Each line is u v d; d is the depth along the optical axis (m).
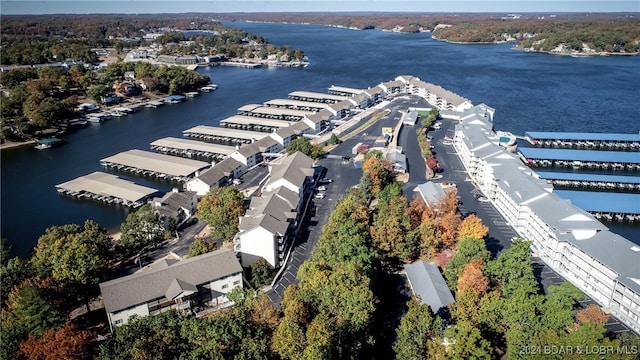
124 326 83.50
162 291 99.69
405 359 81.62
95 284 108.75
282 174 159.00
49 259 111.75
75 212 171.00
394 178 183.38
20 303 86.62
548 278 117.88
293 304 85.94
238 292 99.12
